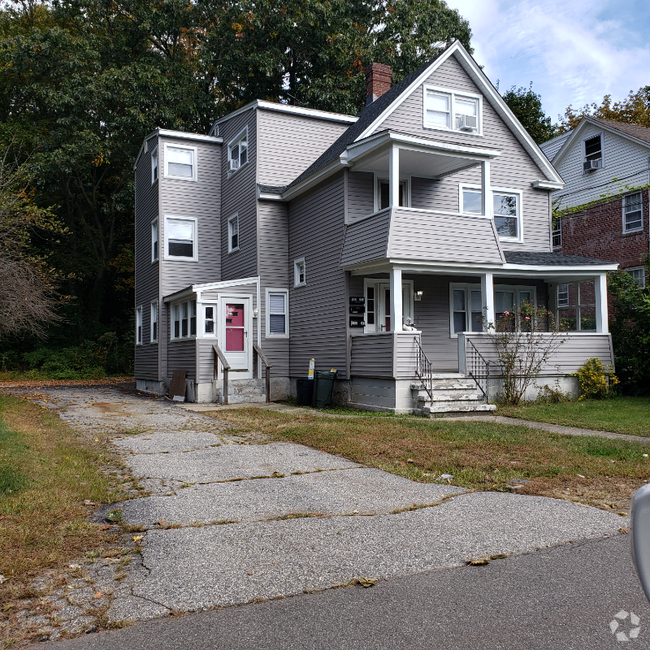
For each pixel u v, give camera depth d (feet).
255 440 33.94
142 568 15.05
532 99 129.59
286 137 66.18
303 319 60.80
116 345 109.50
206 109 96.37
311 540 16.98
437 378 47.32
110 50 98.32
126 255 114.73
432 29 100.58
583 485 22.86
